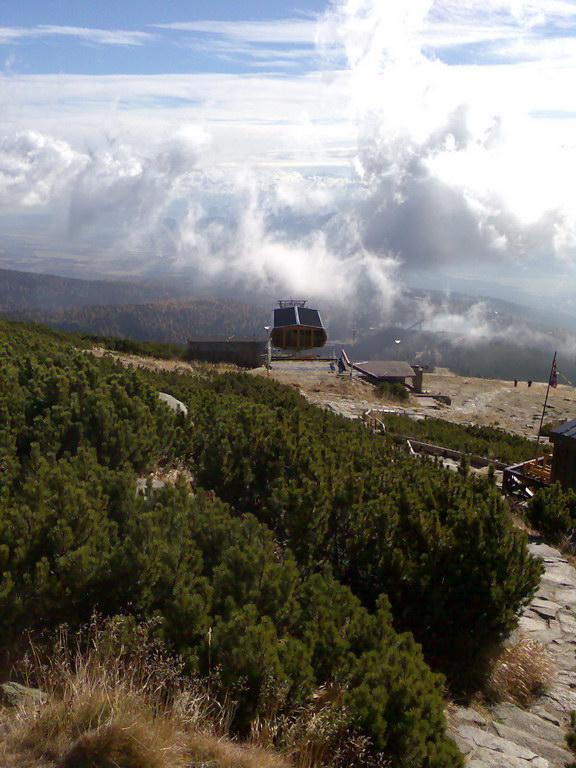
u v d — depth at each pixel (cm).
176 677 402
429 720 415
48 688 394
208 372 3206
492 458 1964
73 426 860
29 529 489
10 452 761
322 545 679
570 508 1218
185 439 1095
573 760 496
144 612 458
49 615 452
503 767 452
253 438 906
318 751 386
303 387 3356
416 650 477
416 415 3023
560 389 4631
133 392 1119
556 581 901
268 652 414
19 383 1049
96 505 555
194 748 350
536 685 624
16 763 317
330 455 888
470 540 643
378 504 690
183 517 548
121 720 341
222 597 486
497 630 628
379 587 648
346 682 432
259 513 860
